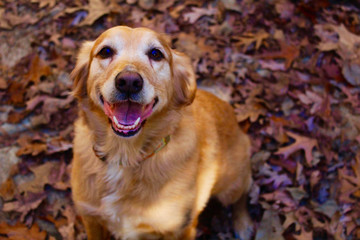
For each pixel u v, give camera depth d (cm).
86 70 68
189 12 124
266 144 99
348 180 92
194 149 68
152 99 60
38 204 85
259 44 116
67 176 90
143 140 64
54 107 101
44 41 117
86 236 82
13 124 99
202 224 89
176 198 67
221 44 117
